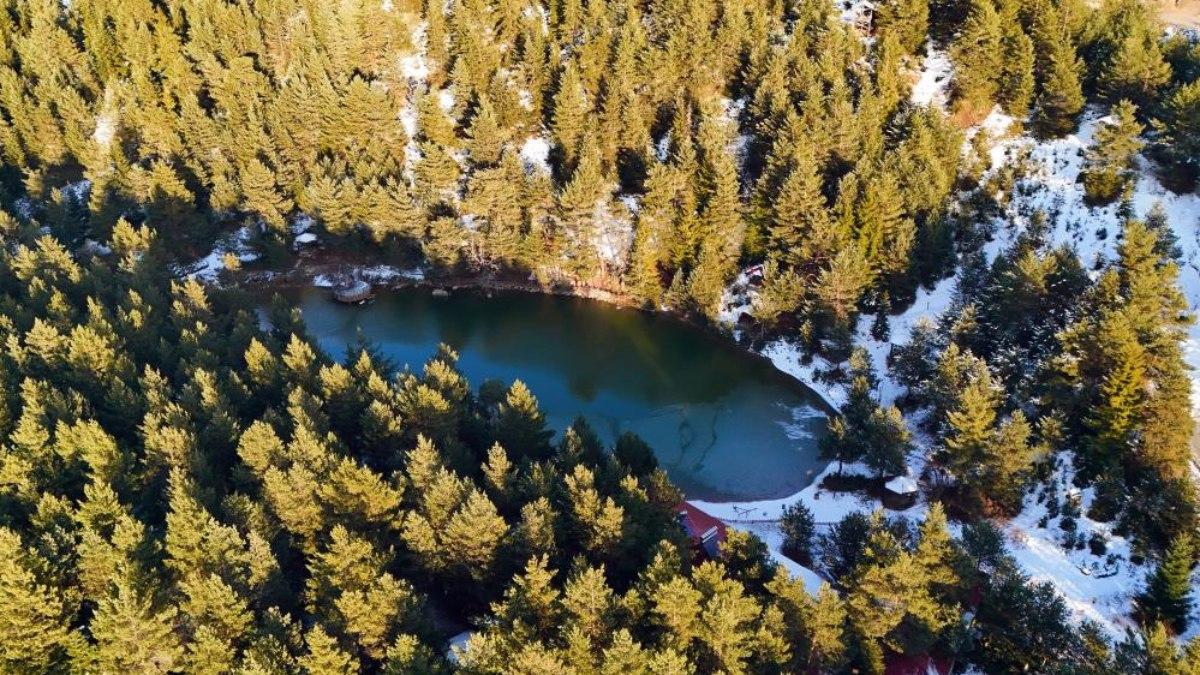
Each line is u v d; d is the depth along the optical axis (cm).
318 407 6341
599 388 8506
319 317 9544
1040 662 5206
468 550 5078
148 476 5706
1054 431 6512
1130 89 9144
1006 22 9956
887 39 10069
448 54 11312
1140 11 10181
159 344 7394
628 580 5334
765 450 7681
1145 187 8775
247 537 5159
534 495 5572
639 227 9288
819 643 4828
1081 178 9031
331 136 10281
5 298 7725
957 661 5406
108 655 4244
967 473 6562
